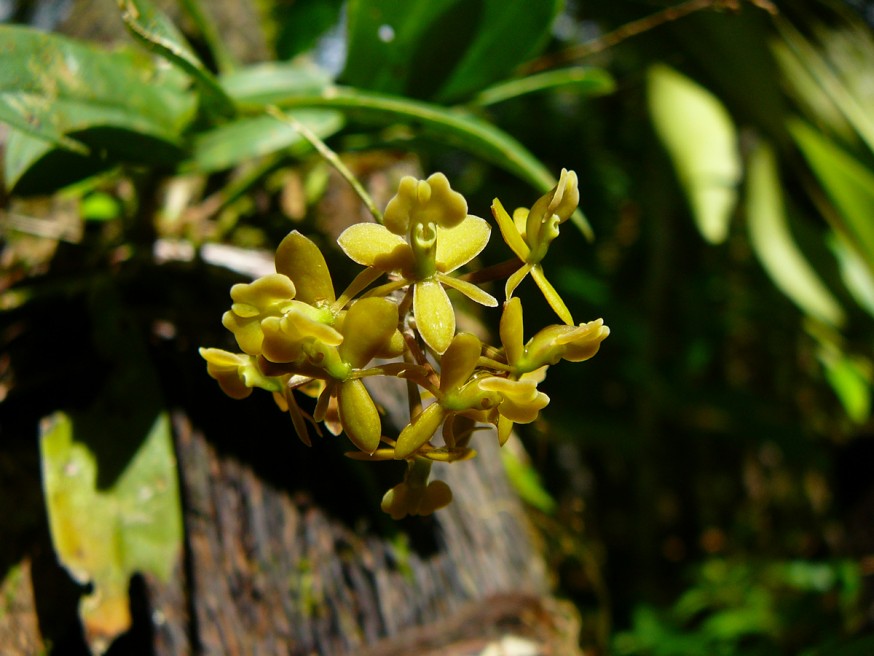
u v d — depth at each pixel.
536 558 0.22
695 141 0.35
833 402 0.63
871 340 0.39
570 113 0.61
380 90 0.21
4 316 0.19
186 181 0.25
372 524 0.19
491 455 0.23
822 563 0.48
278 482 0.19
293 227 0.25
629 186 0.60
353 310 0.12
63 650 0.17
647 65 0.34
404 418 0.20
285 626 0.18
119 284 0.20
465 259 0.12
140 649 0.17
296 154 0.22
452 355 0.12
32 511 0.18
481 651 0.19
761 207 0.38
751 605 0.46
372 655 0.18
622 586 0.59
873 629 0.28
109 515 0.17
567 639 0.21
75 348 0.19
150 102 0.18
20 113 0.16
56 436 0.17
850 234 0.34
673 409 0.53
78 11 0.26
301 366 0.12
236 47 0.29
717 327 0.56
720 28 0.31
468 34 0.20
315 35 0.31
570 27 0.49
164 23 0.16
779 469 0.74
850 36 0.33
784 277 0.37
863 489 0.62
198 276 0.20
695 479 0.73
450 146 0.22
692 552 0.71
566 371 0.50
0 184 0.21
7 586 0.17
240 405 0.19
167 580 0.17
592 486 0.67
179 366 0.19
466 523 0.20
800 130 0.34
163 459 0.17
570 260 0.53
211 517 0.18
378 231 0.12
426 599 0.19
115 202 0.23
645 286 0.58
